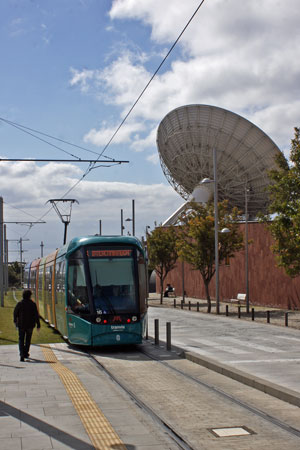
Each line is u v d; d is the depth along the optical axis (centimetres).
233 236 3756
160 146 5028
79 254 1770
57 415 852
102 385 1132
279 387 1014
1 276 4541
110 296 1706
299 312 3441
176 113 4609
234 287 4544
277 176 2655
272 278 3931
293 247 2559
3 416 845
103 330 1667
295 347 1731
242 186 4584
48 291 2520
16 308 1509
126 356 1606
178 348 1741
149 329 2428
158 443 711
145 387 1117
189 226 3962
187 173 4922
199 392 1059
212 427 797
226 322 2812
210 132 4447
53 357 1576
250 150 4372
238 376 1170
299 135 2498
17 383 1134
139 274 1756
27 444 697
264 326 2548
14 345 1877
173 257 4934
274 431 775
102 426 791
